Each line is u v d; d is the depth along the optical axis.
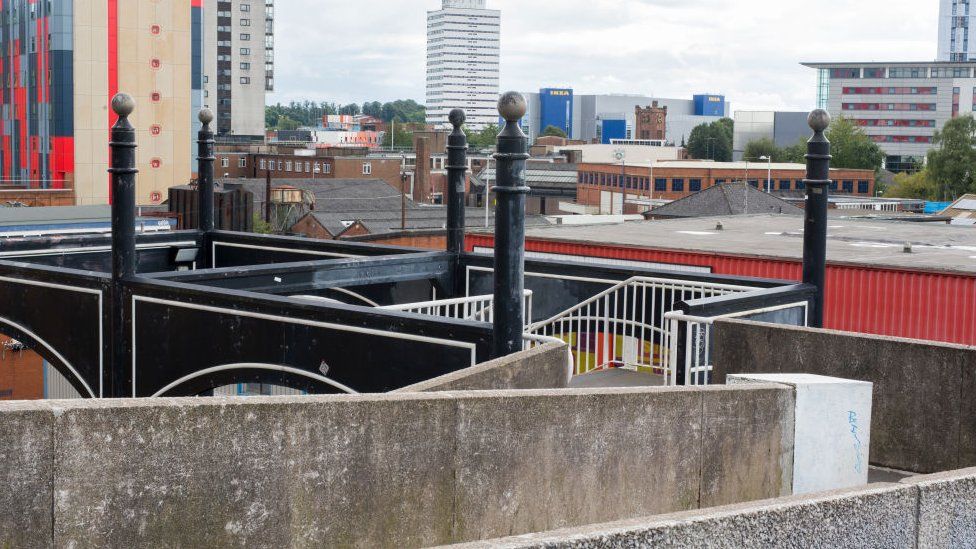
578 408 5.98
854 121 184.88
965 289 21.59
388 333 10.71
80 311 13.30
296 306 11.36
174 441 4.57
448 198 16.33
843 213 64.88
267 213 75.00
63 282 13.40
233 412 4.72
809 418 7.29
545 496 5.88
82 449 4.33
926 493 4.95
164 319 12.46
